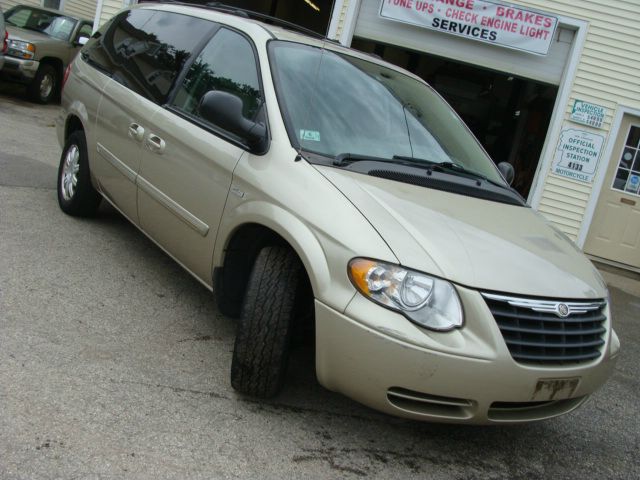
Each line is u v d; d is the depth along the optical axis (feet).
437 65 40.83
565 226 32.89
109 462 8.09
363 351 8.59
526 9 31.24
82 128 17.20
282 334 9.66
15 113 35.14
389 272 8.64
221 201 11.03
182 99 13.03
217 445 8.93
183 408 9.64
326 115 11.48
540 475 10.08
